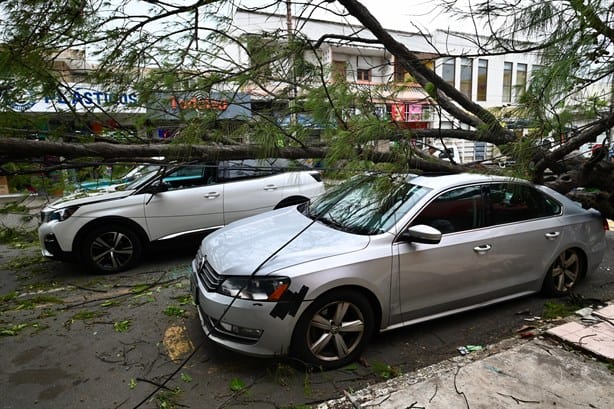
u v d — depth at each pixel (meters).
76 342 3.39
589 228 4.16
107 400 2.64
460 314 3.81
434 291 3.29
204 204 5.56
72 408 2.57
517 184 3.04
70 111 1.77
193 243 5.61
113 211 5.05
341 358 2.95
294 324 2.78
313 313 2.83
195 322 3.71
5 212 2.49
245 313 2.75
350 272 2.90
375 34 2.24
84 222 4.93
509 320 3.69
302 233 3.30
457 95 2.51
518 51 1.98
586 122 2.11
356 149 1.90
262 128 1.98
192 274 3.45
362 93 2.09
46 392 2.73
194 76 1.86
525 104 1.86
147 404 2.60
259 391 2.70
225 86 1.95
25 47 1.48
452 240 3.34
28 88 1.59
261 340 2.75
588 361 2.85
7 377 2.91
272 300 2.73
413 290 3.19
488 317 3.74
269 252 3.01
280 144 2.01
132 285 4.71
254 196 5.85
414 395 2.52
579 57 1.64
